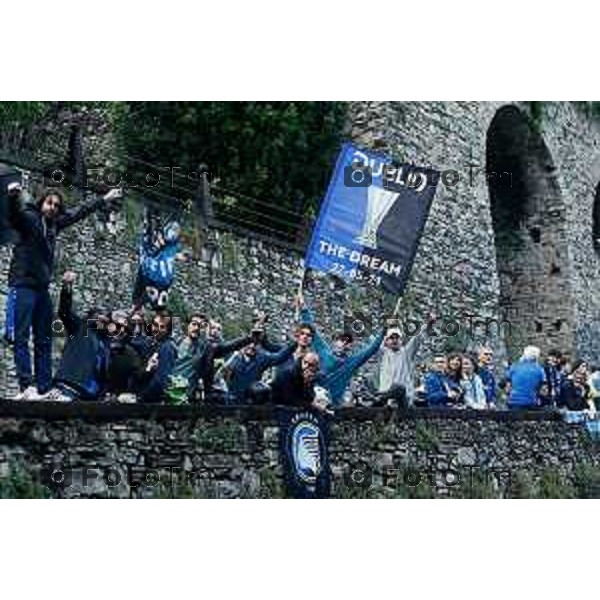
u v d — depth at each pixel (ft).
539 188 78.02
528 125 75.31
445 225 65.51
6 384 40.68
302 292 51.83
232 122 58.85
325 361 39.58
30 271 30.27
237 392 34.71
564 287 76.84
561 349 76.23
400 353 40.83
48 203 30.96
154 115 59.72
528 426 41.91
